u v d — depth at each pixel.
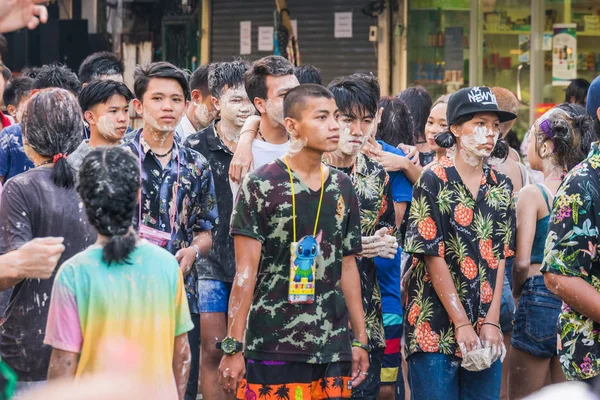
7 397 5.79
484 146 6.97
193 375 7.66
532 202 7.77
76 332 5.05
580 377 6.15
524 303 7.84
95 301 5.06
